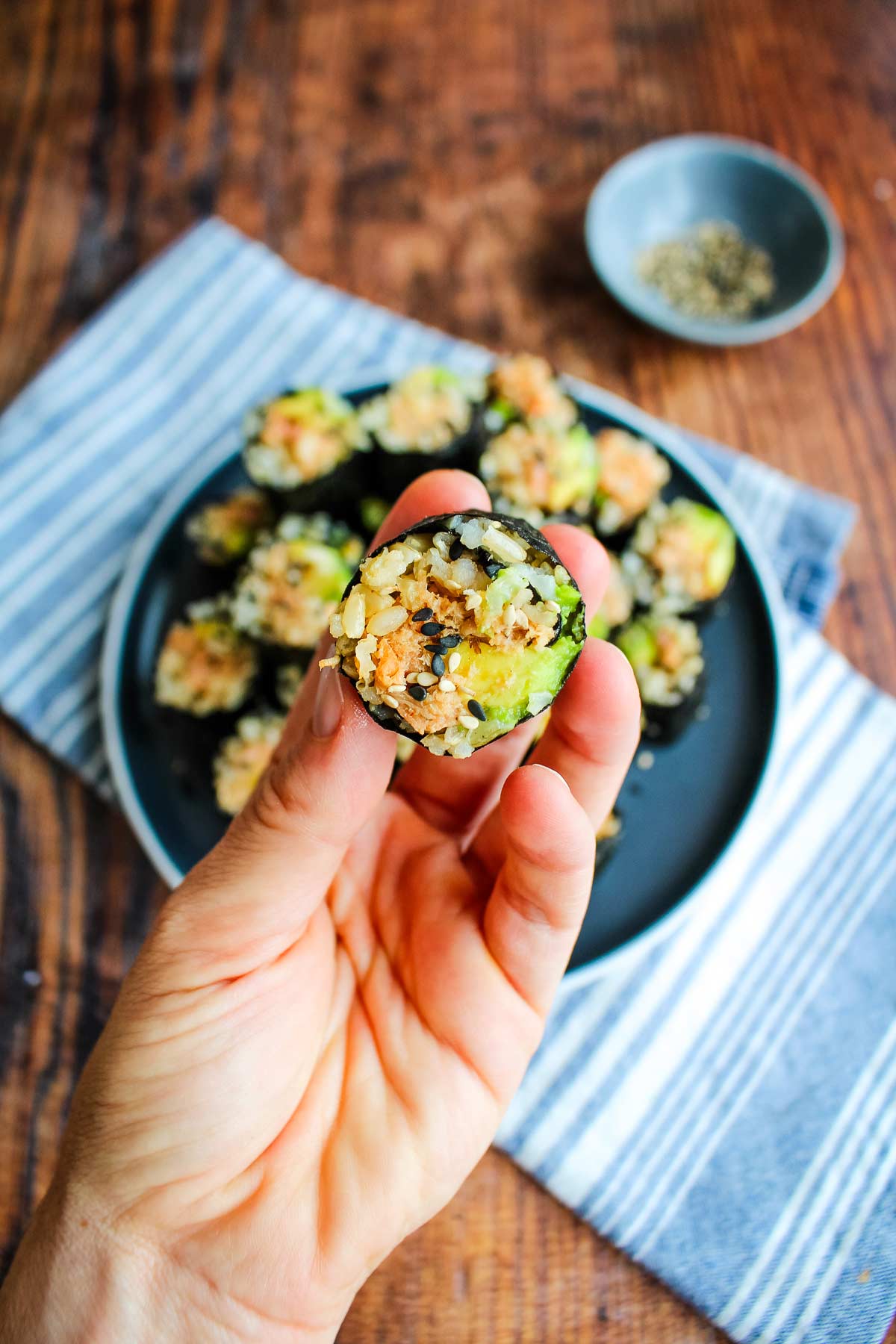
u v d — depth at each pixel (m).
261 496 0.41
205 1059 0.29
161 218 0.50
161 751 0.38
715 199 0.49
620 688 0.31
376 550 0.33
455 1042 0.31
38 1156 0.36
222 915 0.29
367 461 0.42
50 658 0.41
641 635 0.39
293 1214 0.29
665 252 0.49
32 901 0.39
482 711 0.29
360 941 0.33
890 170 0.51
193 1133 0.29
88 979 0.38
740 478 0.43
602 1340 0.34
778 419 0.46
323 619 0.39
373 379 0.42
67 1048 0.37
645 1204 0.35
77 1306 0.28
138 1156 0.29
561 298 0.48
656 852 0.37
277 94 0.52
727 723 0.38
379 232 0.49
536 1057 0.36
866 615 0.43
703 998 0.37
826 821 0.39
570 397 0.42
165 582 0.40
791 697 0.40
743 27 0.54
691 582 0.39
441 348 0.46
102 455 0.44
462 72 0.53
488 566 0.30
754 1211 0.35
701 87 0.52
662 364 0.47
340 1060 0.31
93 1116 0.29
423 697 0.29
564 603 0.30
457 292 0.48
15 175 0.50
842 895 0.38
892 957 0.37
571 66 0.53
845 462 0.45
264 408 0.42
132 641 0.39
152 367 0.45
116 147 0.51
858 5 0.54
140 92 0.52
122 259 0.49
